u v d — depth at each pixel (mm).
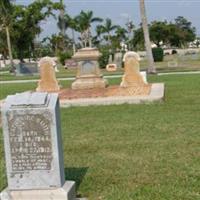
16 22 54250
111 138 9039
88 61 19531
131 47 97750
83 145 8500
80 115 12609
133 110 13078
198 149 7734
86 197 5551
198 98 15438
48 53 82188
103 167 6820
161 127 9992
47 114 5035
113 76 31078
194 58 61531
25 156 5113
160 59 63562
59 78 31766
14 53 61938
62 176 5250
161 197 5395
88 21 72250
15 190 5156
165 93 17375
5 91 22453
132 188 5777
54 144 5074
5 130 5105
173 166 6688
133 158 7293
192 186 5762
